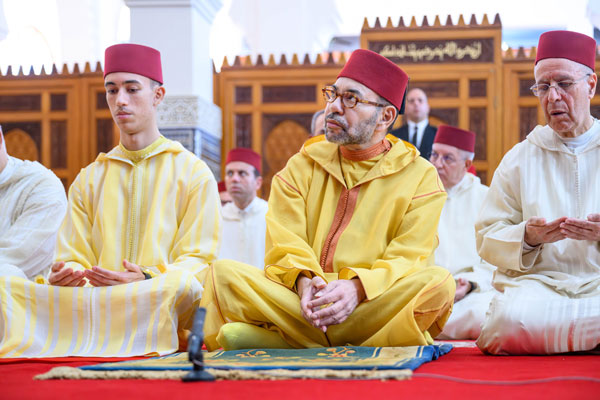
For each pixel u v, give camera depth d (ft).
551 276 11.52
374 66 11.48
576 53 11.62
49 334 11.51
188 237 12.62
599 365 9.11
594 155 11.83
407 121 26.05
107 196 12.92
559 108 11.57
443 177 18.49
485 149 28.68
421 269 11.07
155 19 27.45
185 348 12.33
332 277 11.11
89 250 12.81
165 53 27.45
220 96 29.94
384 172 11.55
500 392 6.88
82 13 48.14
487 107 28.71
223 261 11.08
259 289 10.77
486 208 12.26
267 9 46.16
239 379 7.88
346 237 11.32
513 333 10.62
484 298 16.37
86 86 30.04
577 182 11.78
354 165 11.75
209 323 11.00
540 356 10.66
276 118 29.76
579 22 50.14
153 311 11.43
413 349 10.03
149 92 13.12
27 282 11.64
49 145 30.12
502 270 11.89
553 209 11.83
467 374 8.23
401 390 7.01
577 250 11.51
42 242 13.76
